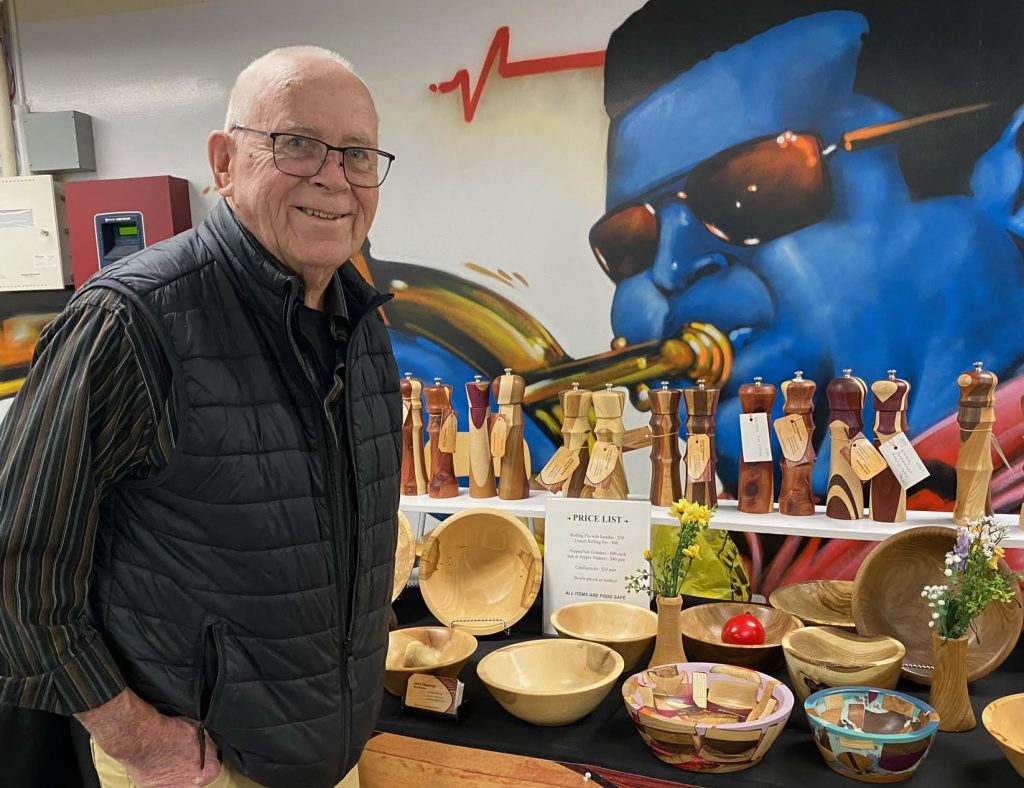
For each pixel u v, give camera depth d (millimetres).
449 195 2523
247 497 926
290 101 921
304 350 1015
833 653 1422
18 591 804
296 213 939
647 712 1197
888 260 2137
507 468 1955
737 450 2299
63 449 808
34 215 2738
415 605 1921
